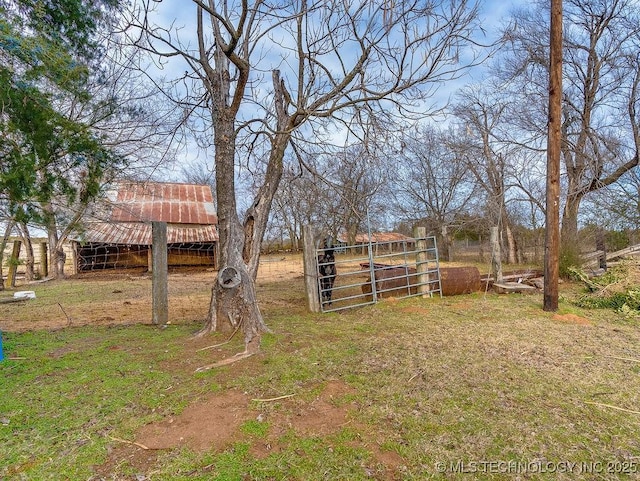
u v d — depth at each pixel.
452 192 23.78
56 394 3.13
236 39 4.16
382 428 2.60
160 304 5.80
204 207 18.94
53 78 4.13
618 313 6.44
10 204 4.30
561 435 2.55
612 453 2.36
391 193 20.80
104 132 5.98
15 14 3.85
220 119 4.84
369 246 7.68
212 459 2.27
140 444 2.43
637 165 11.53
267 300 8.59
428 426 2.64
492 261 9.45
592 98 13.11
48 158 4.31
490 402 3.01
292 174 6.77
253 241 5.02
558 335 5.03
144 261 18.06
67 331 5.30
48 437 2.51
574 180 12.48
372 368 3.72
